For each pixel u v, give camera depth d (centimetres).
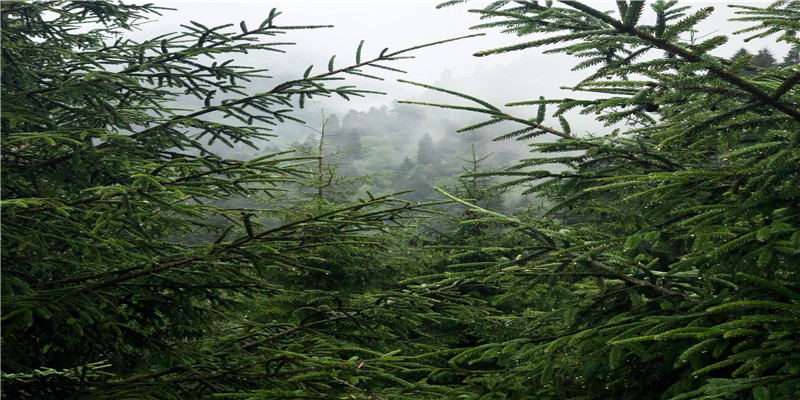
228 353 375
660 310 257
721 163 303
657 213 238
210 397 327
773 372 203
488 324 568
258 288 379
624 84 222
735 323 174
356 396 263
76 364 352
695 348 181
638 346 234
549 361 252
